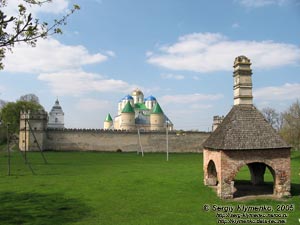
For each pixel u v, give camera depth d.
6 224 15.53
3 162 47.28
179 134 91.56
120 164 46.25
